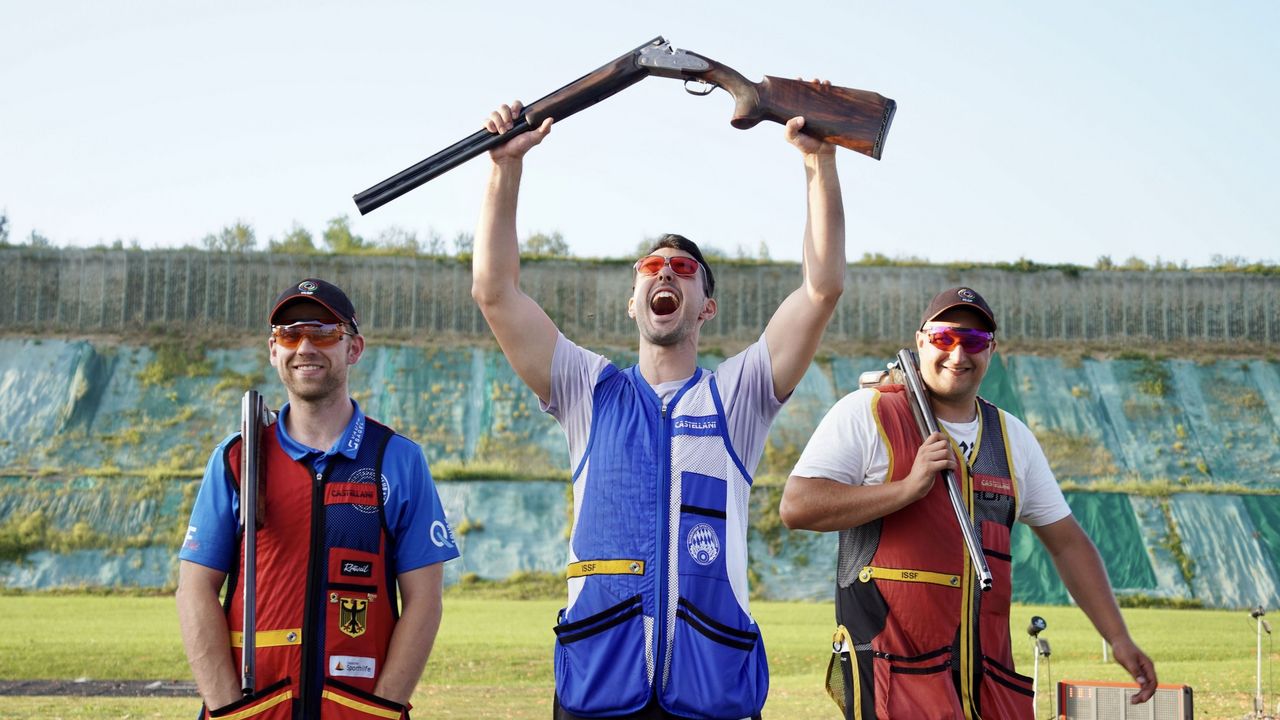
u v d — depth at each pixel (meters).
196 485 34.72
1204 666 14.55
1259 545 33.53
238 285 45.25
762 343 4.00
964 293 4.47
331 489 3.78
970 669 4.25
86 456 36.59
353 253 47.72
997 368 44.50
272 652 3.64
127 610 23.25
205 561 3.75
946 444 4.22
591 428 3.92
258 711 3.61
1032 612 24.91
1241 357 45.94
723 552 3.71
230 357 42.91
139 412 39.44
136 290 44.78
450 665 14.66
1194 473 38.66
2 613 22.02
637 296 3.99
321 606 3.69
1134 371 44.78
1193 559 32.69
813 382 42.72
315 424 3.91
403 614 3.83
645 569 3.66
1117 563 32.50
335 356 3.89
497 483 35.12
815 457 4.45
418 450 3.99
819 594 29.56
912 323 46.19
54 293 44.31
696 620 3.61
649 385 3.96
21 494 33.53
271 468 3.80
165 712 10.42
